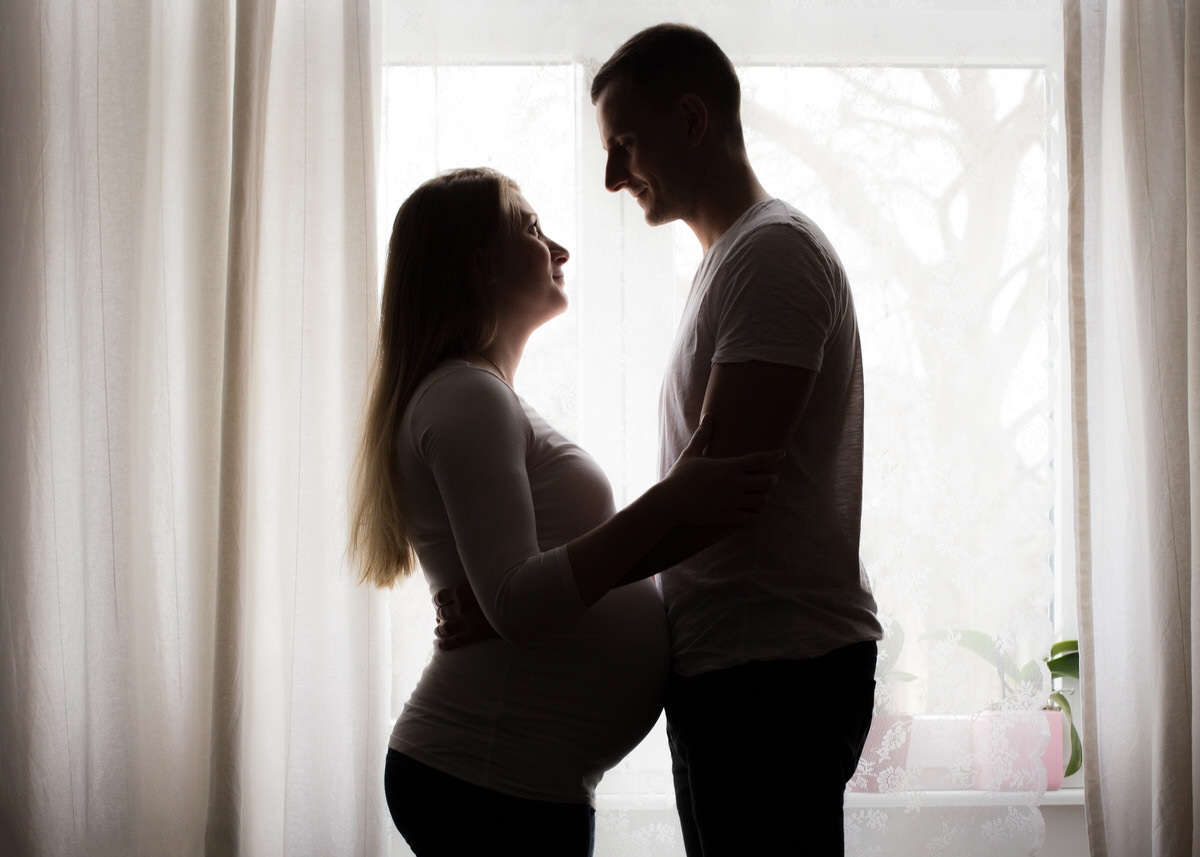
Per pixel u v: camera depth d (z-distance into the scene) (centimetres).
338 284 168
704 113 125
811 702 110
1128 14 167
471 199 126
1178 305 165
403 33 170
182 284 170
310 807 163
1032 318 170
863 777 166
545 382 168
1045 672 168
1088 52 168
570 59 172
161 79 171
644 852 167
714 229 130
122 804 163
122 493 165
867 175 170
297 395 166
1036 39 171
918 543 170
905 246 170
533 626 103
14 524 164
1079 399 165
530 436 119
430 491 117
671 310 171
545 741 111
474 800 110
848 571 117
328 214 169
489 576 105
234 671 158
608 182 133
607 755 116
